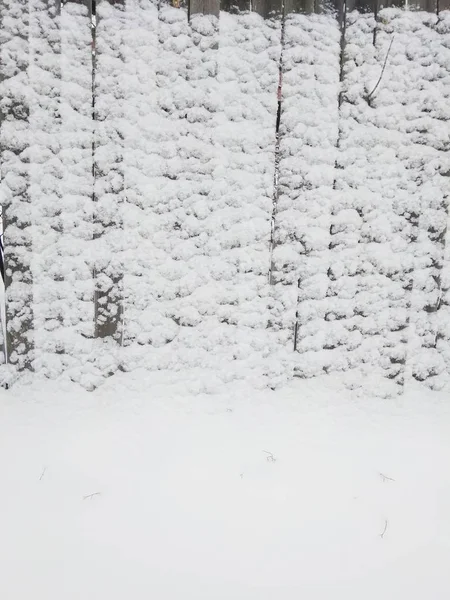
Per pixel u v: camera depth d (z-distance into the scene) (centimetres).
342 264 204
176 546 133
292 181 196
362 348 209
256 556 132
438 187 201
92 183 191
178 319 202
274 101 191
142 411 198
